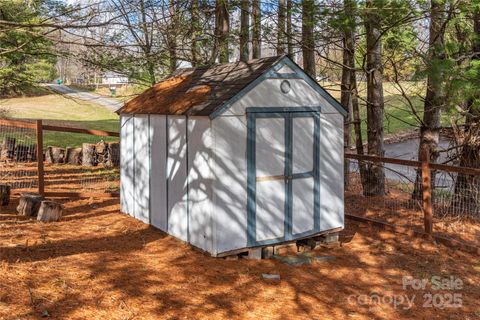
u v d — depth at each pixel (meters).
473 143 9.24
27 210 8.53
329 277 6.29
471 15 8.12
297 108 7.04
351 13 8.88
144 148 8.23
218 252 6.45
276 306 5.28
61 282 5.34
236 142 6.48
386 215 9.49
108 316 4.67
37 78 10.44
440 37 8.70
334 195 7.62
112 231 7.84
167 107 7.36
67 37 6.54
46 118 30.47
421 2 8.30
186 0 7.73
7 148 15.38
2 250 6.26
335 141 7.59
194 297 5.33
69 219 8.53
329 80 13.11
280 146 6.91
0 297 4.75
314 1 9.56
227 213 6.48
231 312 5.04
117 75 8.04
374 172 11.11
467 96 7.39
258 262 6.68
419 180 10.02
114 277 5.68
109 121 30.72
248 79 6.62
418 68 8.52
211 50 11.02
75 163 15.63
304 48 11.05
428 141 10.00
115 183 12.38
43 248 6.59
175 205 7.36
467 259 7.11
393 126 25.77
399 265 6.83
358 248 7.59
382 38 10.05
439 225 8.74
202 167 6.55
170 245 7.14
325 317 5.10
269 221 6.88
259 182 6.74
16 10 7.96
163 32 7.58
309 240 7.46
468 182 9.23
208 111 6.29
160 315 4.82
